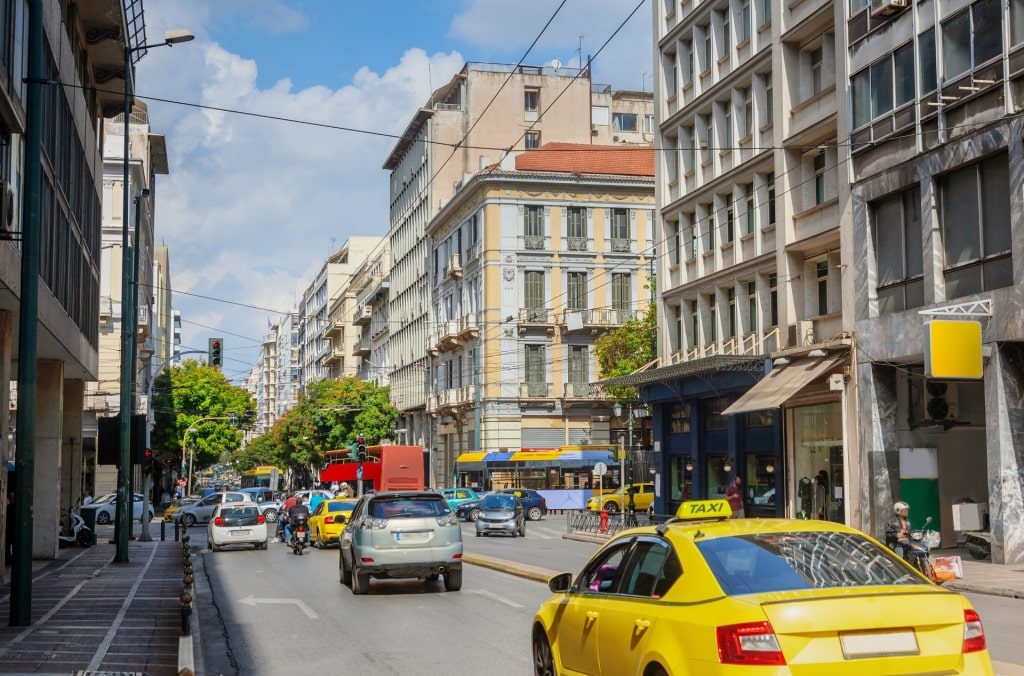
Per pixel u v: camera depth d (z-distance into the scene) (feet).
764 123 112.98
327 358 418.51
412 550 61.41
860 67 92.53
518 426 206.69
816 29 102.58
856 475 92.32
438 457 242.58
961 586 62.85
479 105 248.52
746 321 117.80
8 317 69.15
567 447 193.16
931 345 73.41
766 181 112.98
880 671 19.71
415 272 272.31
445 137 252.42
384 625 48.37
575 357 210.79
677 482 134.82
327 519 112.88
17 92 57.41
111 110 120.78
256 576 77.10
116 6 96.94
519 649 40.40
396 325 295.28
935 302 82.48
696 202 128.06
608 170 215.51
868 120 91.45
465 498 181.06
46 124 73.00
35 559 93.76
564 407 208.95
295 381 587.68
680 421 133.90
